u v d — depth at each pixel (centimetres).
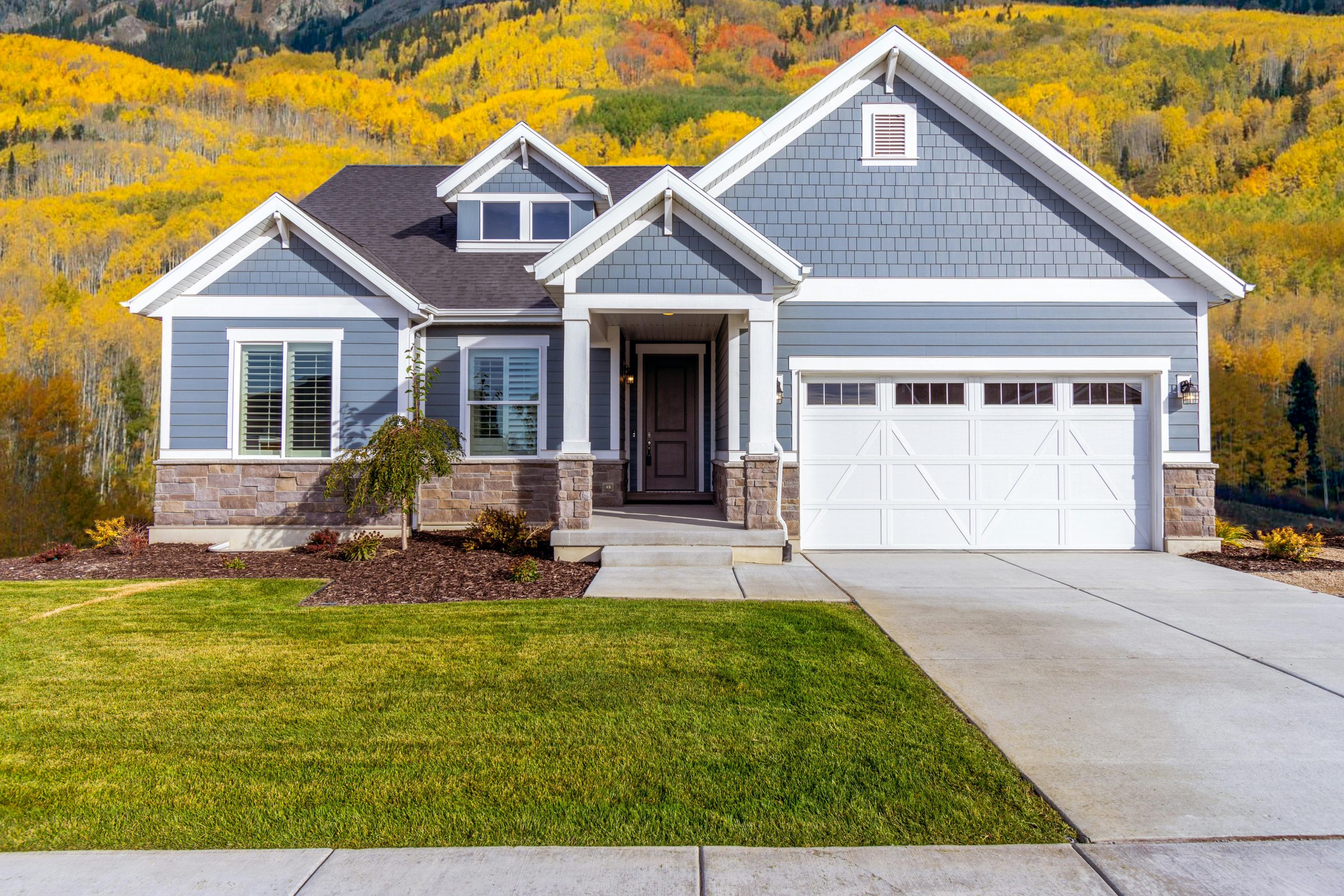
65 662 553
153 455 3600
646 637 613
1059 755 405
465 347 1226
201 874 299
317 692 491
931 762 395
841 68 1075
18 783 372
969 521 1103
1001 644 608
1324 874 302
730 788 367
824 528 1102
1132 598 777
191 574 898
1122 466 1104
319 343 1103
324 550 1022
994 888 291
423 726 437
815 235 1092
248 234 1093
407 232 1460
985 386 1106
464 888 289
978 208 1095
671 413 1378
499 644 594
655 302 948
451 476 1172
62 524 3291
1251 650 598
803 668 536
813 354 1091
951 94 1082
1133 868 305
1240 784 376
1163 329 1089
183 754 403
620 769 385
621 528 964
